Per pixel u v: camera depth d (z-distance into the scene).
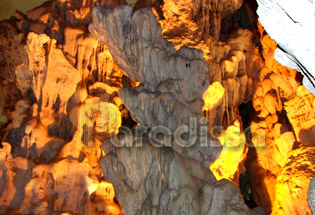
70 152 6.29
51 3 7.40
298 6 3.64
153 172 5.54
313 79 4.24
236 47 7.45
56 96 6.66
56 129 6.59
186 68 6.02
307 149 6.19
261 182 7.09
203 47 6.65
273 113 7.28
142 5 7.29
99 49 7.04
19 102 6.69
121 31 6.32
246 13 8.30
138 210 5.57
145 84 6.13
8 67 7.33
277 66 7.43
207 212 5.41
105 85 6.95
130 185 5.61
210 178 5.79
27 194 5.98
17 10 7.55
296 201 5.75
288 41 4.09
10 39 7.28
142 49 6.15
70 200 6.00
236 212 5.28
